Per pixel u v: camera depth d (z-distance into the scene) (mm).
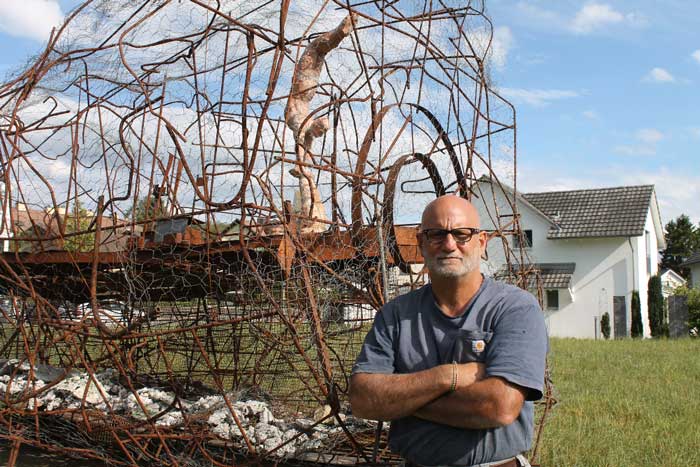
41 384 5691
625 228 28844
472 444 3064
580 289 29500
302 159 5520
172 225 4621
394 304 3434
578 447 5863
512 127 5777
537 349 3055
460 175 5457
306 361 4203
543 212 31641
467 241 3211
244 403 5004
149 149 4965
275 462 4418
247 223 4684
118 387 5801
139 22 4320
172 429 4629
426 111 5312
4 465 5441
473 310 3203
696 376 11031
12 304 5660
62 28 4875
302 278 4477
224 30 4547
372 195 4637
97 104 5172
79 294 6109
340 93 5895
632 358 13844
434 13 5109
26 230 5770
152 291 5738
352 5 5023
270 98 3941
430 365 3193
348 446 4730
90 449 5043
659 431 6754
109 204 4914
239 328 6020
